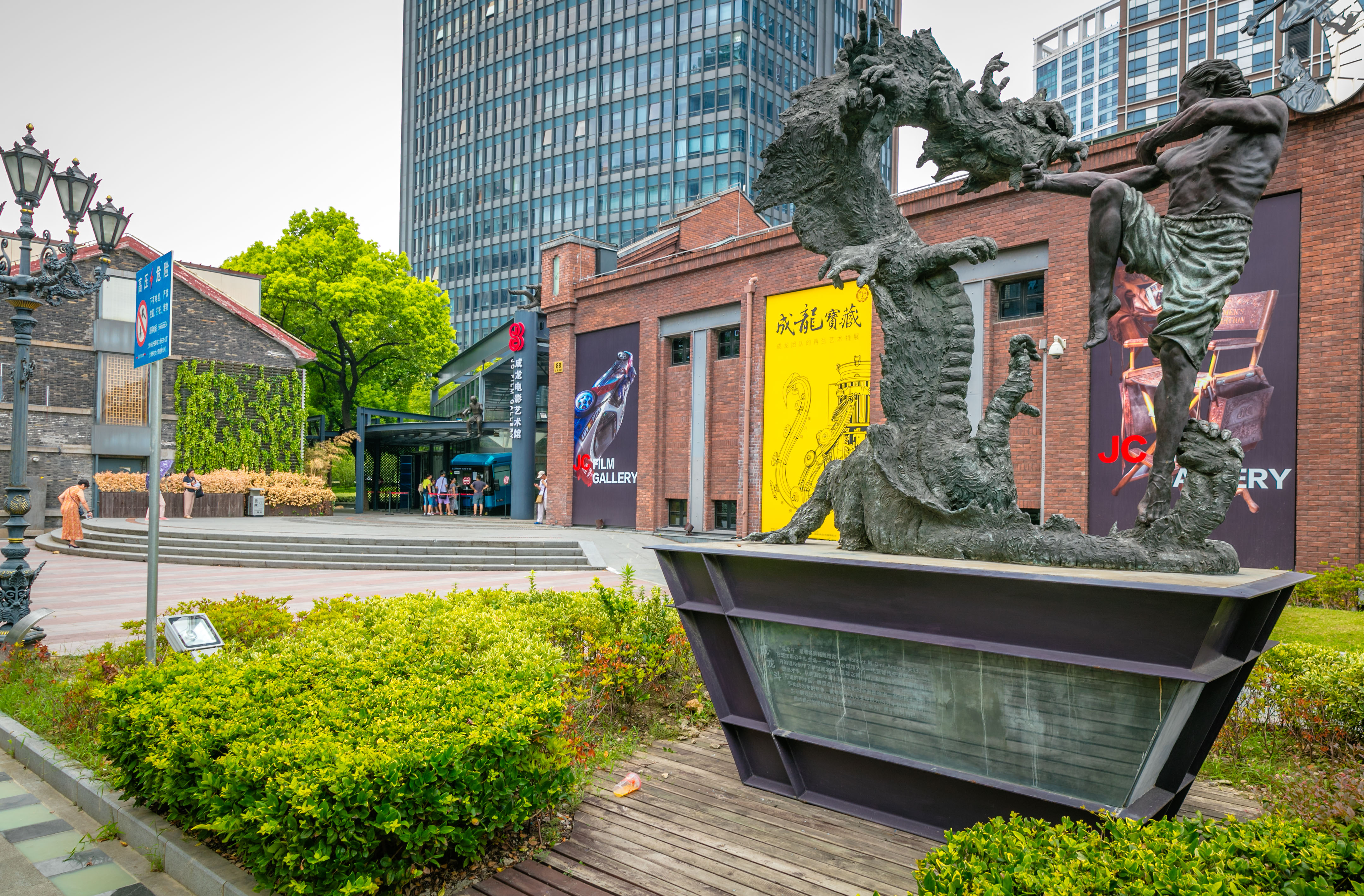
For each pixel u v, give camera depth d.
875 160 4.75
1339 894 2.15
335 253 39.22
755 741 4.58
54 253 8.33
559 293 26.47
